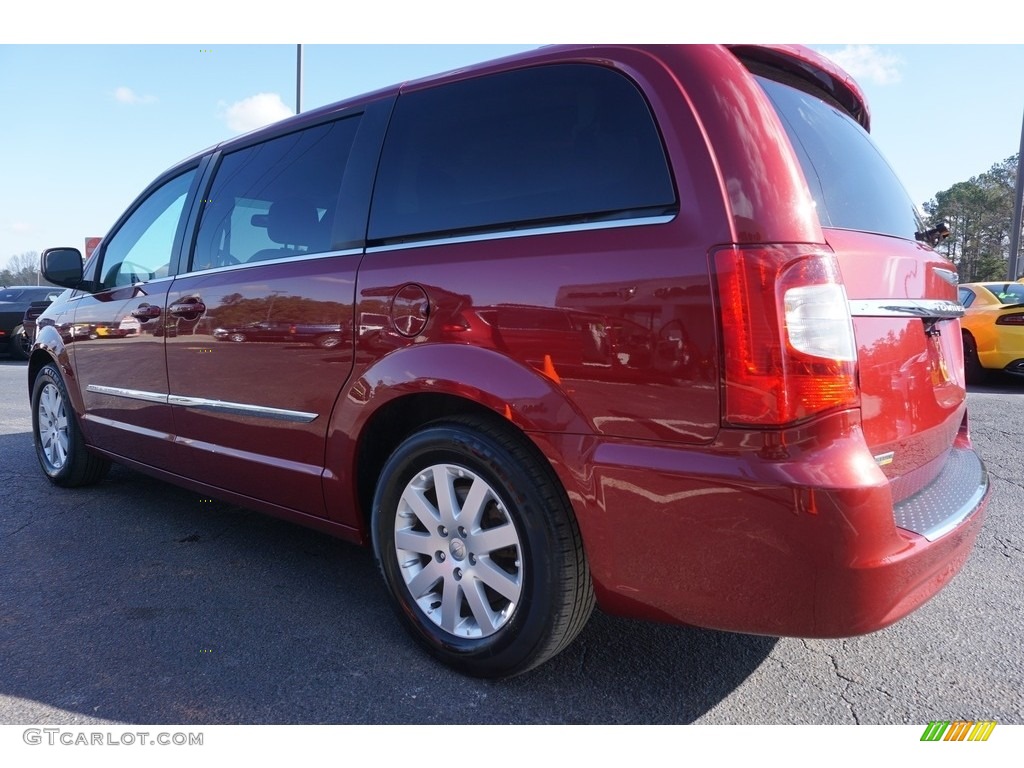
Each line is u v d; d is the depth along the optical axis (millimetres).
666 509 1807
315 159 2826
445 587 2293
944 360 2465
